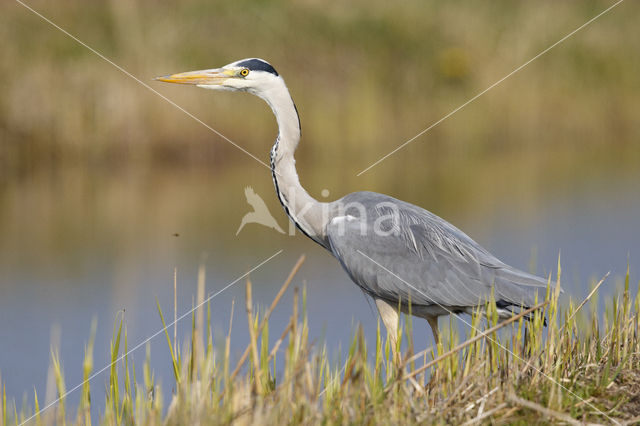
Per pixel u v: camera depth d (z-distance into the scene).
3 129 18.22
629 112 23.94
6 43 19.28
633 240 12.61
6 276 11.11
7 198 16.02
